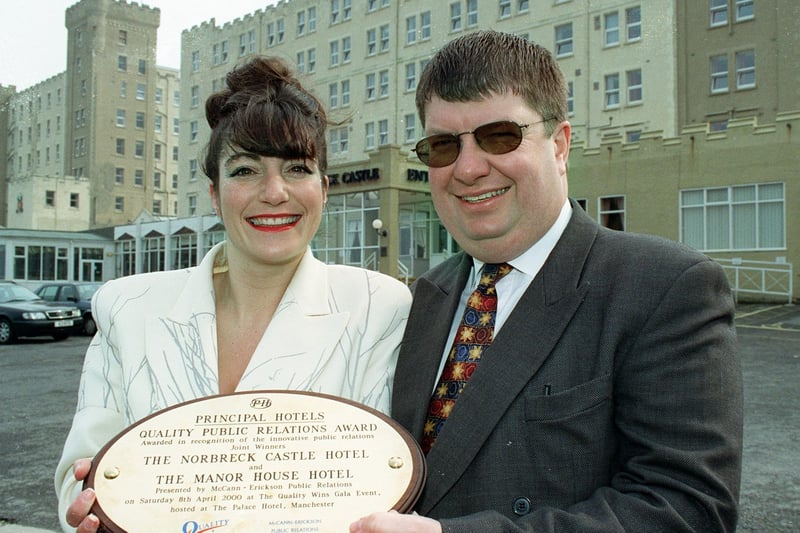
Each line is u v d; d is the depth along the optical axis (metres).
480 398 1.80
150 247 43.62
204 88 55.47
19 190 66.62
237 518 1.52
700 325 1.67
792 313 18.41
